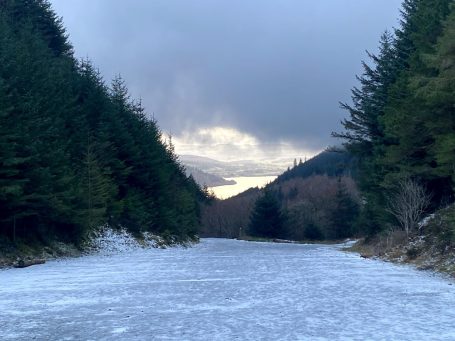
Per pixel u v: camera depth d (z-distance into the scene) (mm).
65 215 34219
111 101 55719
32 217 32281
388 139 39438
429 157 31078
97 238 41438
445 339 9859
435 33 29984
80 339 10227
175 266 26531
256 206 104562
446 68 23438
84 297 15570
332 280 19453
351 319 11875
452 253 23297
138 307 13773
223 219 148000
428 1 32938
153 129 68375
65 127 41156
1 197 27391
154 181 57469
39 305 14188
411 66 31859
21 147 29031
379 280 19391
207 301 14641
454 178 25906
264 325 11297
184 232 65125
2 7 55188
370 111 43969
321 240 95750
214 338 10117
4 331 11000
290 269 24344
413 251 27172
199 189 122125
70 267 26219
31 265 27266
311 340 9883
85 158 40094
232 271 23406
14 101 30297
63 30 68000
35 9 64062
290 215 112438
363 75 45281
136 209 50625
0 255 27469
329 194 128625
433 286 17500
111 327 11297
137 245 46062
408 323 11375
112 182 46562
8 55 34406
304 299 14836
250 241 88938
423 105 27062
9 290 17188
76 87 51250
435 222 29109
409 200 31859
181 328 11086
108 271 23828
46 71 41625
